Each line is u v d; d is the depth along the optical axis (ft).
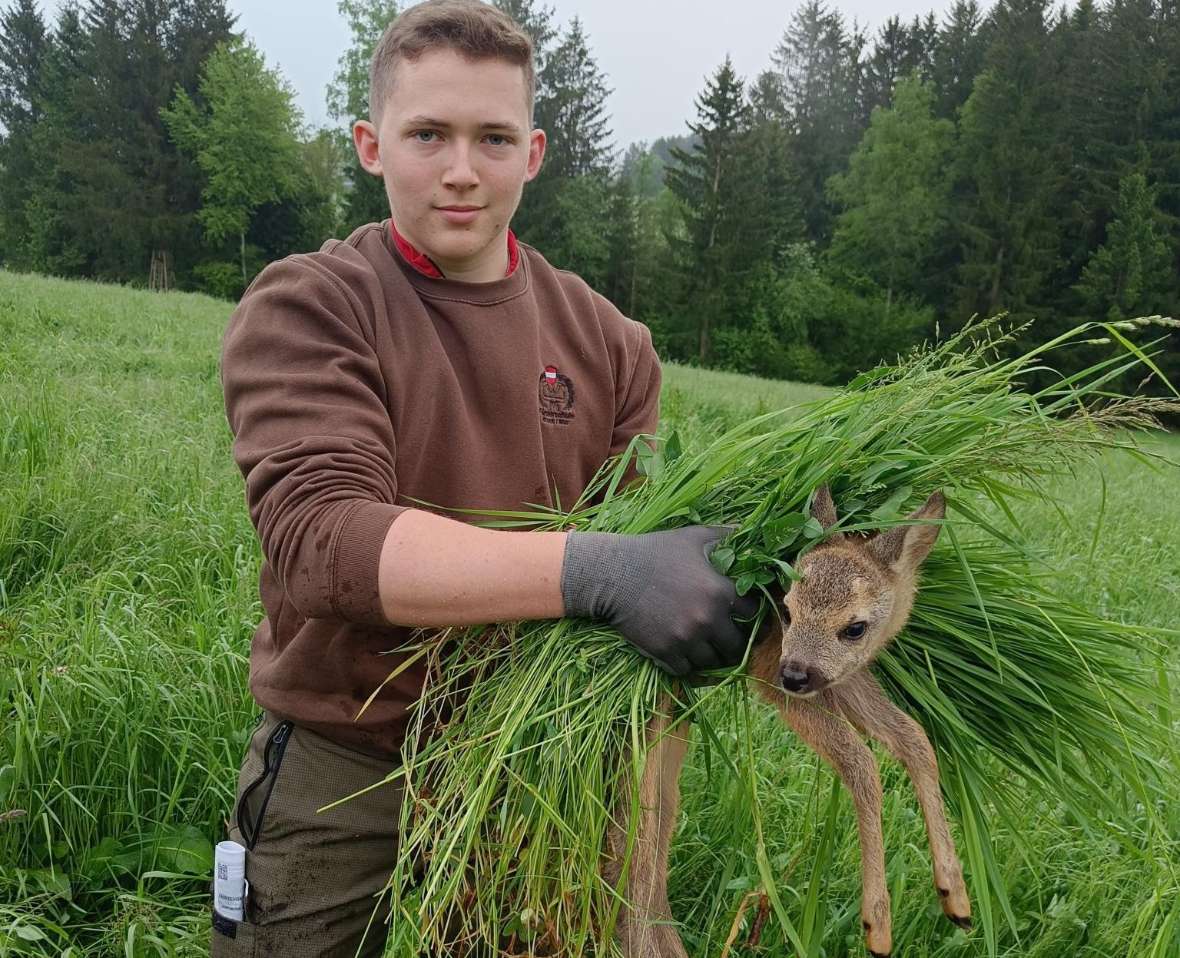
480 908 6.80
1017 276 127.65
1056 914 9.52
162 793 10.42
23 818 9.87
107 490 16.97
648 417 9.07
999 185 133.18
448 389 7.55
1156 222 118.21
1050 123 135.33
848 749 7.42
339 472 6.52
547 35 179.83
